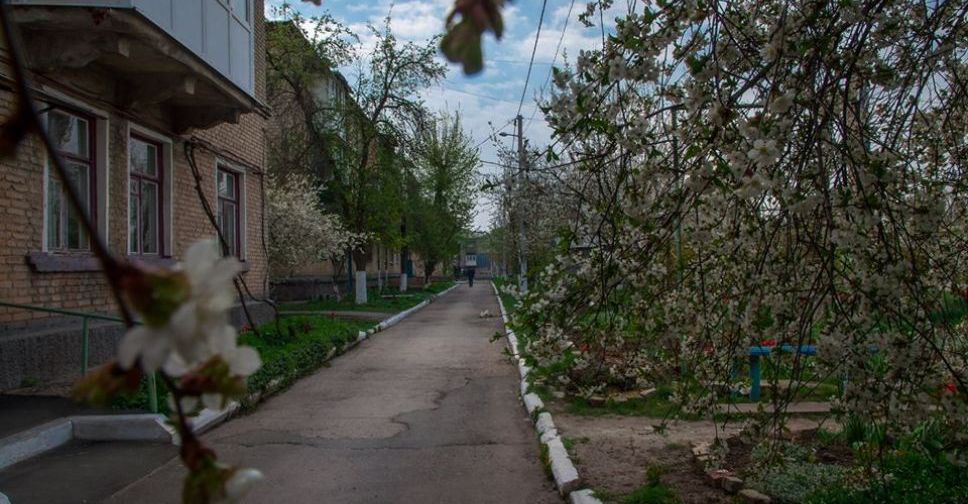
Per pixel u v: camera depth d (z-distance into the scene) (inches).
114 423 286.5
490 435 313.7
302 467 266.1
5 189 339.6
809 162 169.2
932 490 199.3
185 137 504.4
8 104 330.6
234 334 48.4
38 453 266.4
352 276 1485.0
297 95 1071.0
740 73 187.9
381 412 361.1
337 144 1099.9
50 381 346.9
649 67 184.4
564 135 195.8
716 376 216.2
